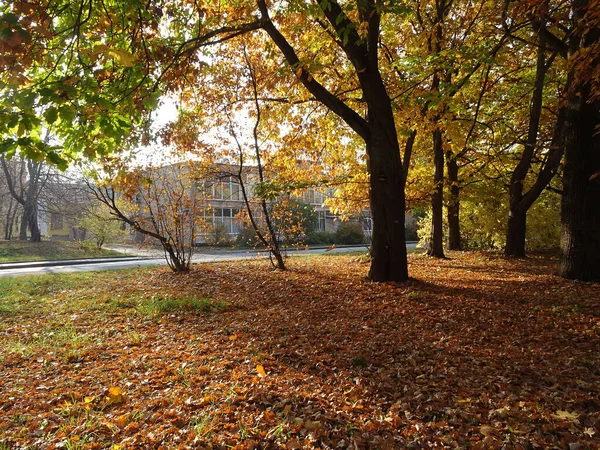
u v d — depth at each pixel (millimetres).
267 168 14242
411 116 11023
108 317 7977
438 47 11961
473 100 14680
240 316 7691
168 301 8867
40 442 3350
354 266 14727
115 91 6188
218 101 13172
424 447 3268
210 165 13492
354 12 10336
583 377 4586
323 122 13922
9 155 4309
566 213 9719
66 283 12828
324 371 4891
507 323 6727
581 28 6836
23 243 30203
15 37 3758
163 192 13648
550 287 9000
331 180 12406
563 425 3510
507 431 3447
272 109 14398
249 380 4594
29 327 7398
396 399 4160
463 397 4156
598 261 9359
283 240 15266
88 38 5902
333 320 7184
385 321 7000
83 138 5168
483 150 17562
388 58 13344
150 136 9961
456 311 7438
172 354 5629
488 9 11188
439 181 16656
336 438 3389
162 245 14289
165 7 8156
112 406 4070
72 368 5258
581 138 9320
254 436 3389
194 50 7977
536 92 13633
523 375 4723
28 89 4242
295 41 12547
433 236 17734
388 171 9641
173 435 3420
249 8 9805
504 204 19906
